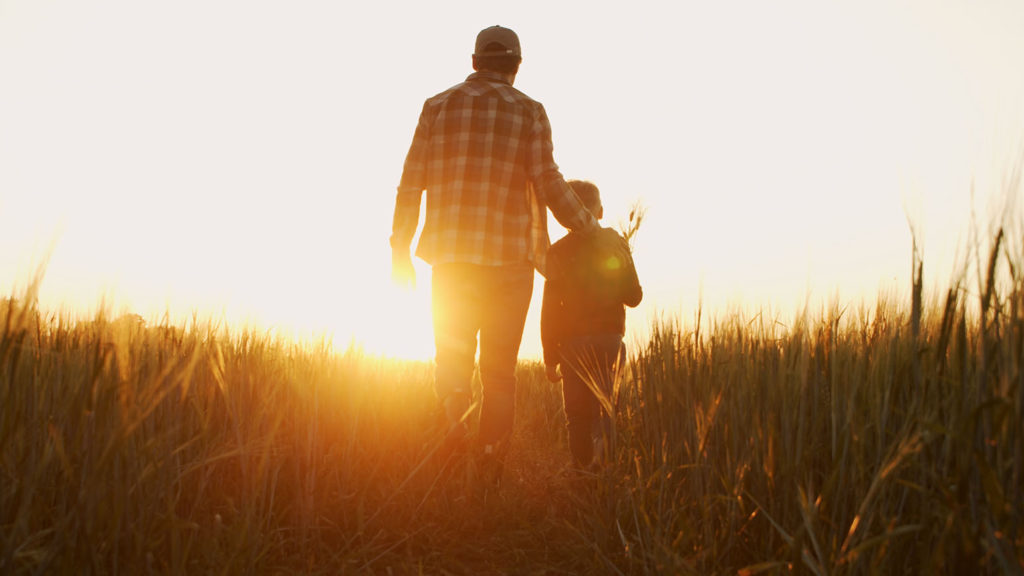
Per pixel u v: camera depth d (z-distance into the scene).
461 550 2.44
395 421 3.09
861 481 1.69
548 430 5.16
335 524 2.39
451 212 3.16
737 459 2.13
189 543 1.72
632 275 3.64
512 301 3.20
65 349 1.99
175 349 2.39
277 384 2.63
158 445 1.78
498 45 3.33
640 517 2.35
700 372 2.40
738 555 2.00
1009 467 1.32
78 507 1.52
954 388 1.48
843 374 1.91
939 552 1.32
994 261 1.37
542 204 3.44
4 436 1.47
